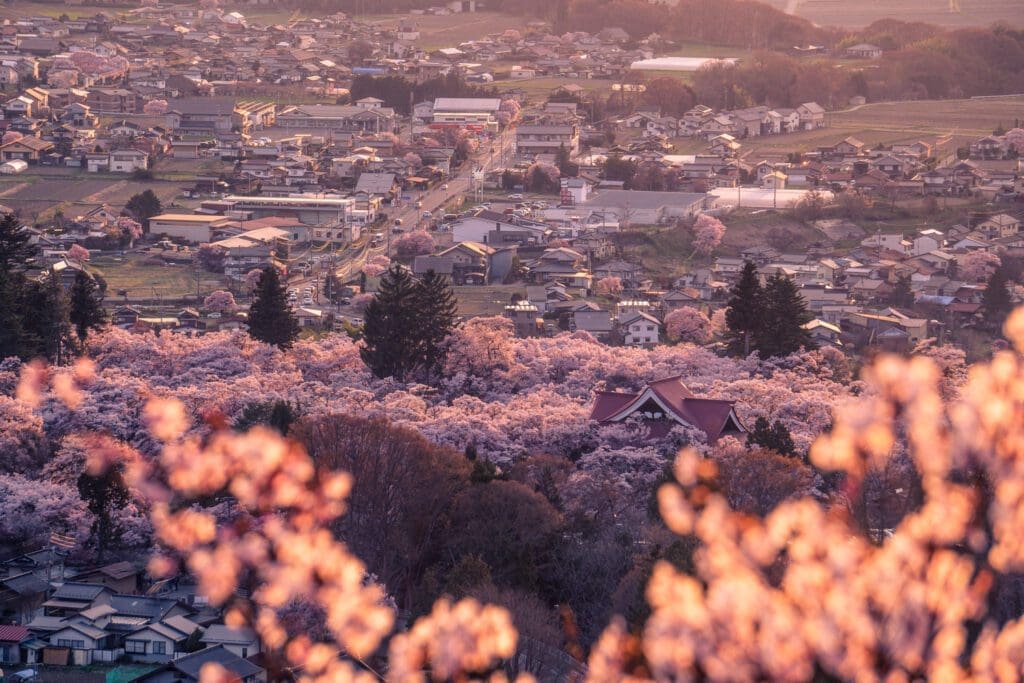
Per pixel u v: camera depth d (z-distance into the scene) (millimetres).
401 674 12047
